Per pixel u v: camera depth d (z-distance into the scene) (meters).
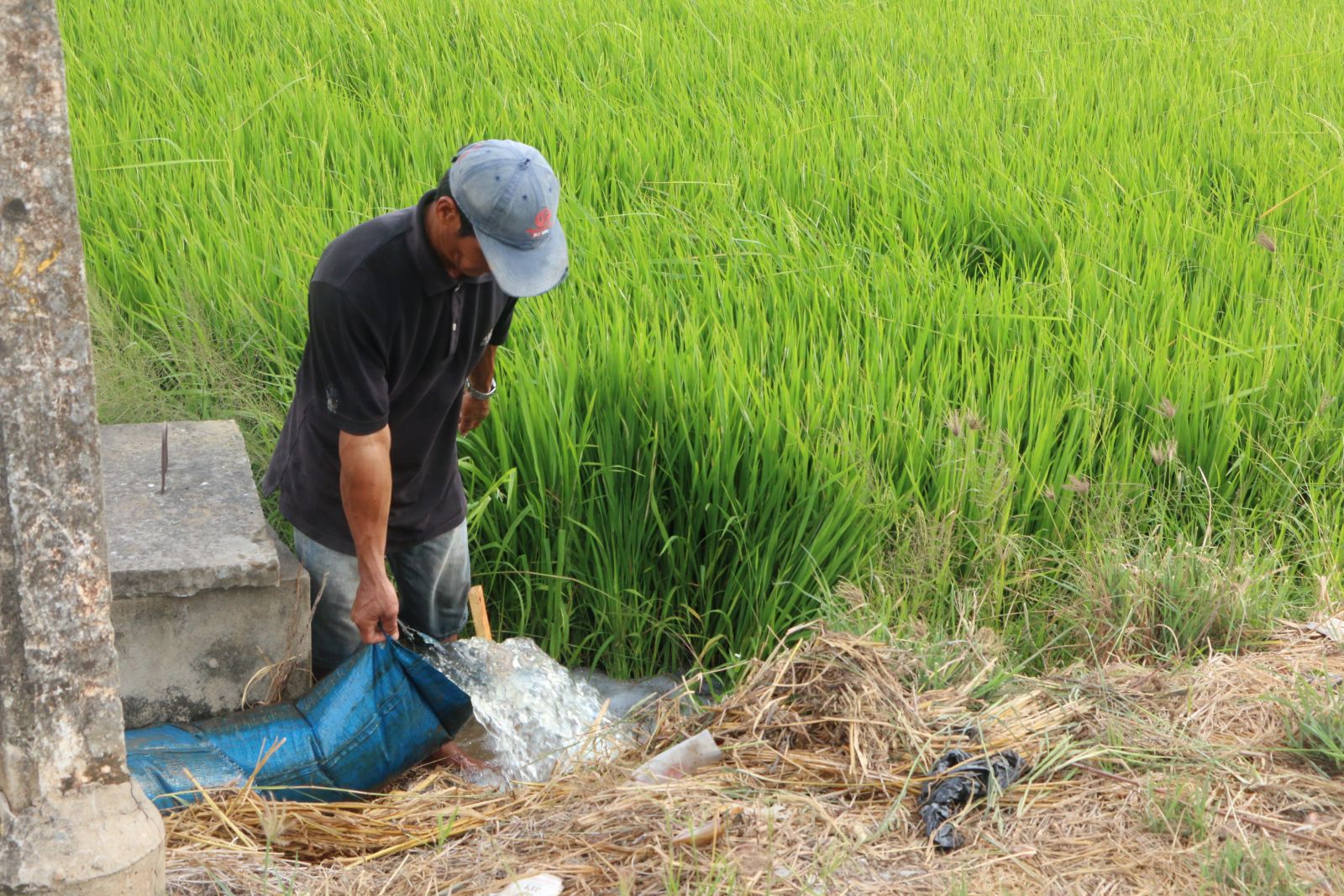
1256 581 3.90
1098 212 6.09
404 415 3.11
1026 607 4.04
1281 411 4.72
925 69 8.35
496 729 3.43
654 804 2.79
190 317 4.70
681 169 6.28
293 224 5.29
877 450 4.25
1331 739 3.00
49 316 2.04
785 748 3.07
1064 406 4.44
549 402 4.02
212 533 3.24
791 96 7.58
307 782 2.99
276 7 8.74
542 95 7.21
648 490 4.00
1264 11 10.82
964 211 6.04
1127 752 3.02
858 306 4.89
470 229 2.70
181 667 3.16
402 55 7.84
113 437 3.79
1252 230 6.11
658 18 9.09
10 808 2.24
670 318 4.75
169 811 2.81
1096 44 9.36
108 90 7.01
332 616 3.37
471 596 3.78
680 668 4.15
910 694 3.19
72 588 2.18
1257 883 2.56
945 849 2.70
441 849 2.73
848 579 4.00
